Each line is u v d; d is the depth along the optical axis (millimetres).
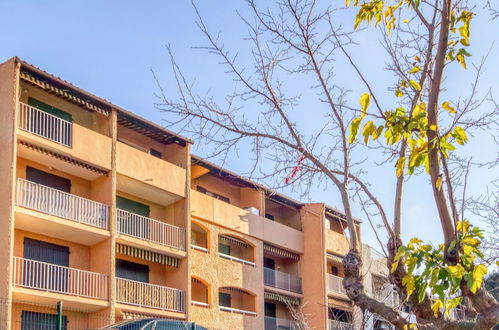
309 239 46969
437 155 7035
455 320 7105
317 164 8266
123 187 33906
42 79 29250
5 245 26109
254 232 42188
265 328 41219
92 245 31375
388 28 8781
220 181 42438
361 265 7512
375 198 8109
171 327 25016
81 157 30312
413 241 6730
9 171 26875
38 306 28203
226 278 39094
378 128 7168
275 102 8766
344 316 47656
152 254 33594
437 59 7199
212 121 9141
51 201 28359
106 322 29875
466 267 6570
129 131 35438
